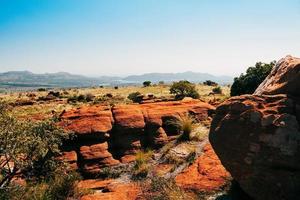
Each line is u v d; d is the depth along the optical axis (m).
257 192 9.44
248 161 9.50
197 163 14.51
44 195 11.80
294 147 8.89
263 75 24.69
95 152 16.05
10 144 11.34
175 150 16.45
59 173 13.45
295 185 8.77
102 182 14.21
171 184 12.63
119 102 53.22
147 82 105.44
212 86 87.19
